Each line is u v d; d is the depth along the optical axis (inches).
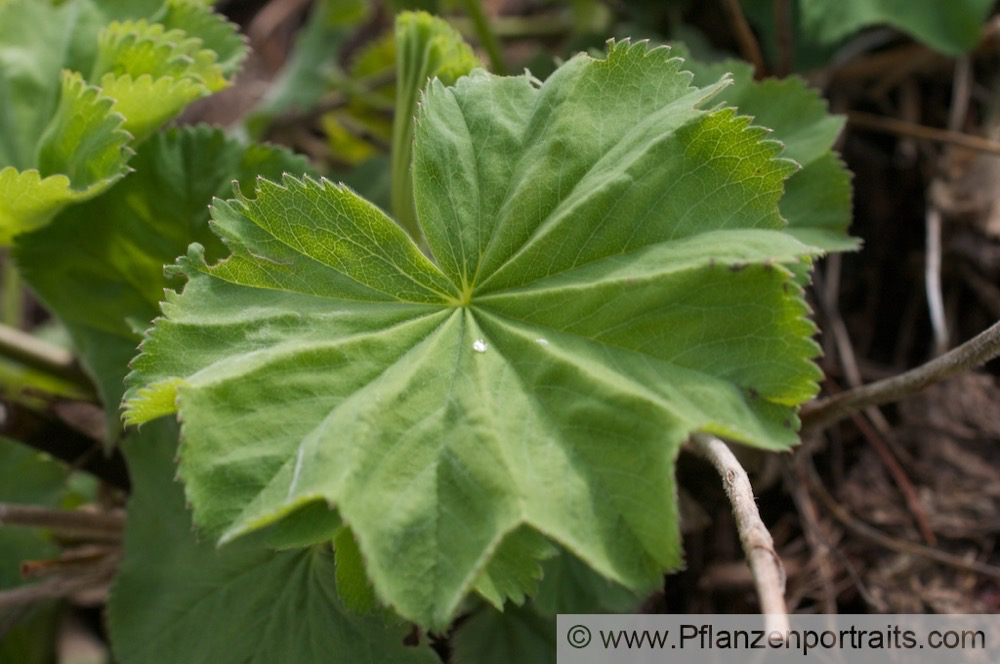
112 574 13.6
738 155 10.9
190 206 12.7
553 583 12.7
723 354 10.6
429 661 11.6
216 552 12.3
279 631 11.9
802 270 11.8
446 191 11.1
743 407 10.5
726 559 13.6
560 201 11.1
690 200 10.9
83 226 12.8
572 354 10.8
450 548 10.3
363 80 19.0
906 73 15.9
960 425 13.9
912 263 15.0
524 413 10.6
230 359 10.6
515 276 11.1
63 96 12.5
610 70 11.2
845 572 13.5
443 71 11.9
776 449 10.3
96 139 12.0
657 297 10.7
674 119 11.0
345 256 11.0
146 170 12.7
